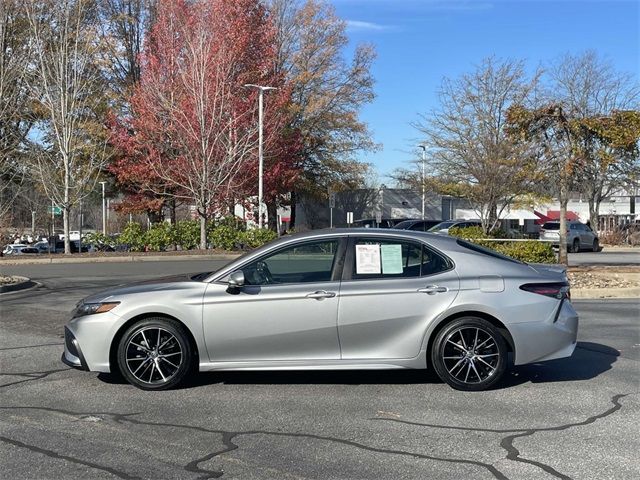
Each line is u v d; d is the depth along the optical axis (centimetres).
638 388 684
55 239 4084
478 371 668
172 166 2800
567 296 692
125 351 670
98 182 3225
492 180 2105
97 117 3152
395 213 4922
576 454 494
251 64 3103
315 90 3825
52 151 3114
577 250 3381
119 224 5384
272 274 688
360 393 665
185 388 684
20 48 2859
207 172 2638
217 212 3050
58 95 2827
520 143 1981
